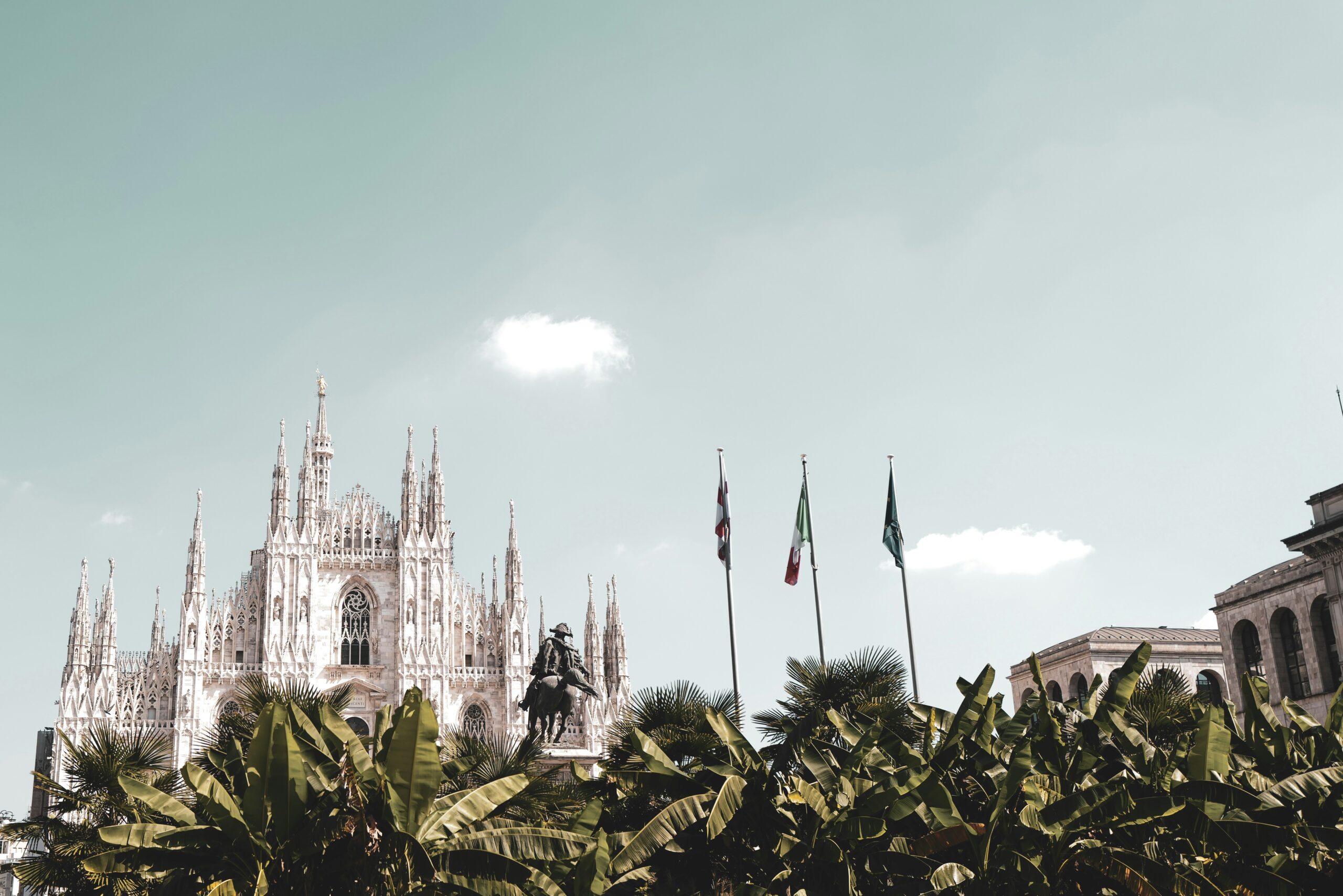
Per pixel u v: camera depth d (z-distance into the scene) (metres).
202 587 111.31
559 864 25.17
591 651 114.62
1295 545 72.81
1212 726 29.48
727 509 61.44
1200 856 29.17
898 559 61.84
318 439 121.25
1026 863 26.56
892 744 30.61
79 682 104.88
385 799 23.52
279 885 23.53
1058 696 99.31
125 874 27.81
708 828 25.81
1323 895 28.06
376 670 113.38
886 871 27.44
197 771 23.53
